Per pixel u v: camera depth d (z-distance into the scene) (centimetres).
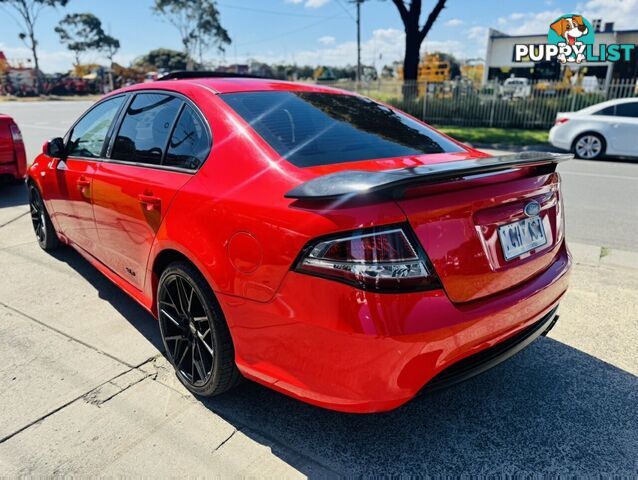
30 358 280
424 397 188
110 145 310
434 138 274
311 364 184
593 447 217
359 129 254
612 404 245
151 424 228
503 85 1758
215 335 222
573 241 494
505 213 203
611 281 388
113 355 285
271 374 199
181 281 242
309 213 179
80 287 376
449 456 212
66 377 263
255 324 199
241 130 228
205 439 219
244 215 198
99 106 346
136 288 295
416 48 1873
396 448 216
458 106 1803
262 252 191
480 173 190
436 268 177
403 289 170
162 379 262
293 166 207
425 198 178
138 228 266
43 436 220
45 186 396
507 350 209
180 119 260
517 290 208
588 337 306
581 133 1094
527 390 255
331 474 201
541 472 203
